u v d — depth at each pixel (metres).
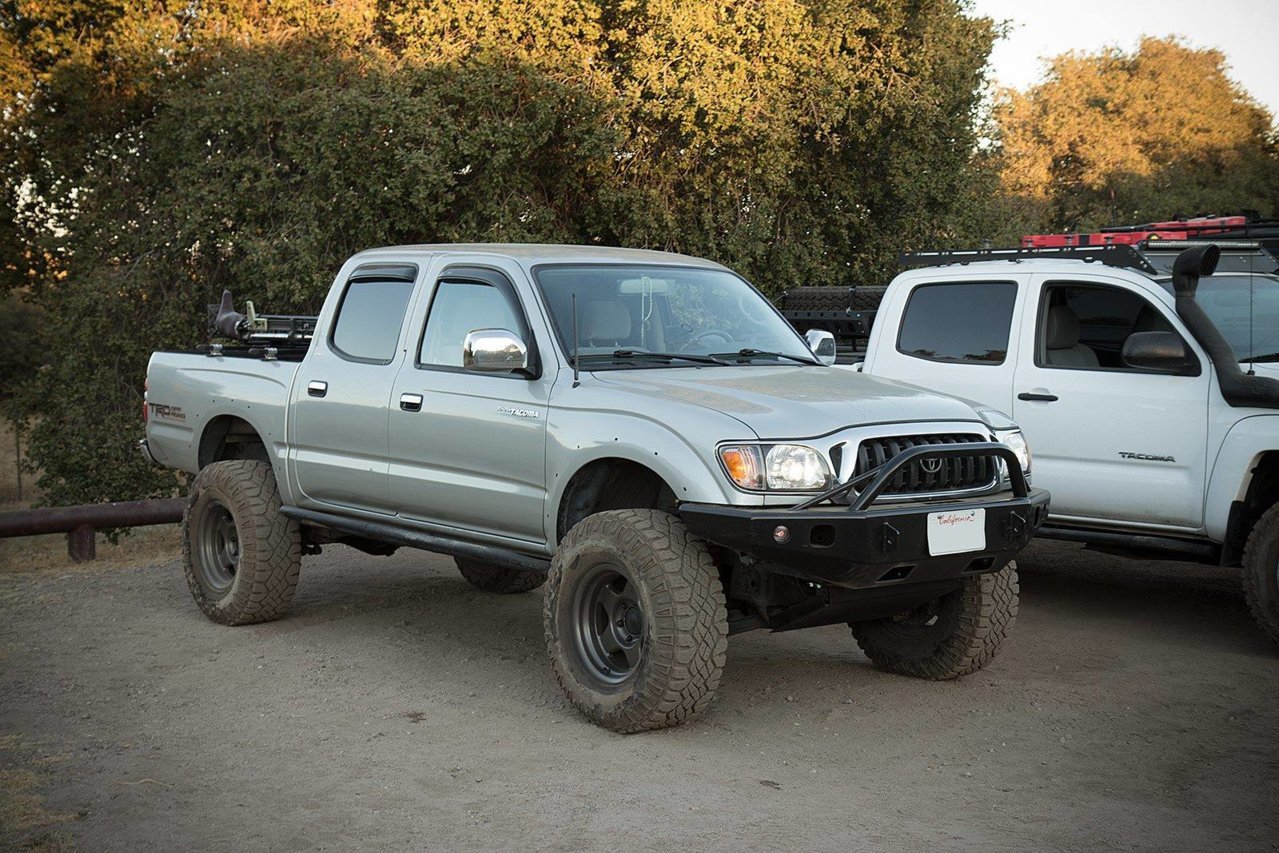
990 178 25.77
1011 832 4.06
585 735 5.10
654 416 5.02
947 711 5.43
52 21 19.83
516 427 5.54
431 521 6.14
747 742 5.00
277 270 16.23
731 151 19.12
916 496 4.95
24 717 5.50
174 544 15.66
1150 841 3.99
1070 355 7.29
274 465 6.98
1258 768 4.69
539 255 5.98
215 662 6.43
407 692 5.80
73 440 18.17
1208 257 6.64
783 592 5.25
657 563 4.87
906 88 19.92
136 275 17.75
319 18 18.39
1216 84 54.78
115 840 4.05
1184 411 6.71
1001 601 5.69
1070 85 55.00
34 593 8.56
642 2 17.88
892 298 8.17
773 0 18.23
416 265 6.42
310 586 8.36
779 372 5.70
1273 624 6.24
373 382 6.32
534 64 17.64
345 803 4.36
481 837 4.03
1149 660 6.28
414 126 16.34
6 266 21.36
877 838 4.00
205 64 17.91
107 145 18.91
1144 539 6.89
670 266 6.28
